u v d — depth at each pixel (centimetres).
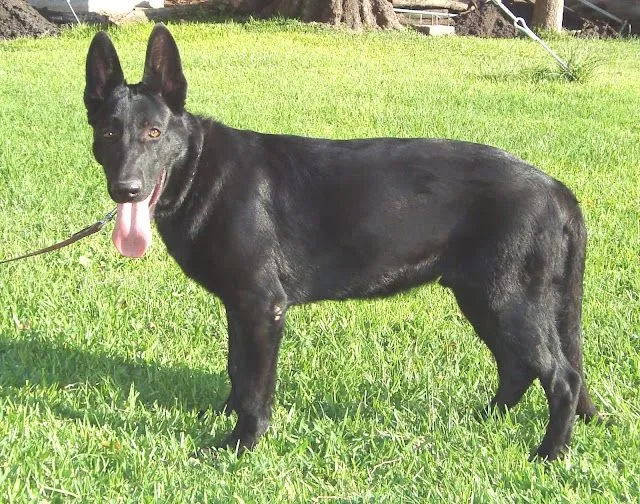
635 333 675
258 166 512
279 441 521
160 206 511
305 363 627
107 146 506
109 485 464
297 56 2105
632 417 548
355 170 515
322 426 534
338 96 1633
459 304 539
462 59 2162
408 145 523
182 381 600
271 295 506
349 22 2580
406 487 471
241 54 2102
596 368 619
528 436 536
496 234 501
